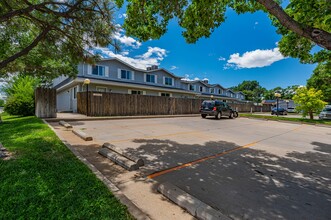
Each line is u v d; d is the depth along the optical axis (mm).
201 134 8133
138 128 9133
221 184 3201
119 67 20422
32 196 2420
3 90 16828
